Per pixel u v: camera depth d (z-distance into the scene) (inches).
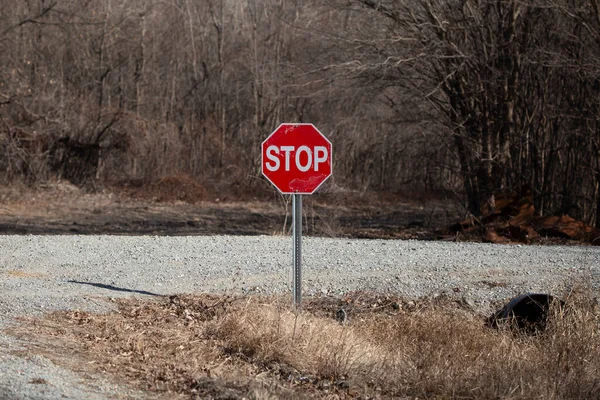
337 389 302.8
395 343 398.6
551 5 967.6
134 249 602.5
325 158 423.2
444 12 1012.5
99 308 424.8
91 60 1935.3
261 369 323.6
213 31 2190.0
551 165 1160.8
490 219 845.8
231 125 2048.5
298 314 382.0
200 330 382.6
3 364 292.0
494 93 999.6
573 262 573.6
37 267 534.6
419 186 1595.7
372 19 1058.1
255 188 1600.6
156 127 1761.8
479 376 321.1
